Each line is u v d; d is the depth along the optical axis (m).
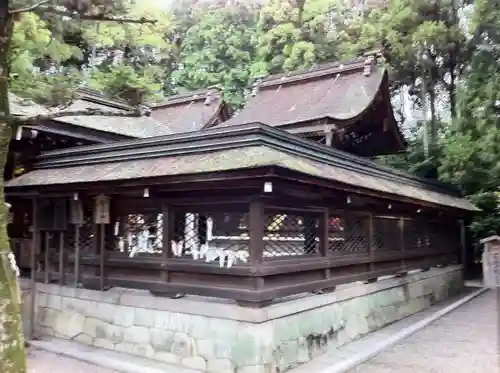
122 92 6.83
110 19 5.30
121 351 6.62
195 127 17.55
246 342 5.36
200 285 5.89
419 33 20.52
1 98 4.03
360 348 6.90
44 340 7.37
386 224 9.12
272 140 5.68
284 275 5.89
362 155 15.98
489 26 15.25
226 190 5.69
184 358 5.94
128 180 5.96
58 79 6.80
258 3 29.62
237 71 27.58
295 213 6.22
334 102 14.55
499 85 14.41
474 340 7.67
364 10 24.80
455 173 16.42
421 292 10.73
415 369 6.04
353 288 7.62
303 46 22.59
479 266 17.69
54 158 8.36
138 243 6.74
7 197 8.57
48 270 7.93
